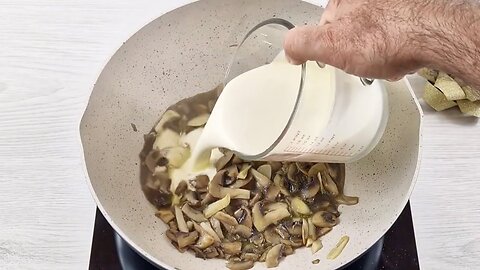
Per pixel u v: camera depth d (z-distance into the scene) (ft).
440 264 1.67
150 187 1.77
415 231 1.72
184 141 1.86
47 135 1.89
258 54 1.68
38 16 2.13
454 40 1.30
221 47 1.95
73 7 2.15
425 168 1.83
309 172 1.77
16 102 1.95
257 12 1.89
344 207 1.73
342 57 1.32
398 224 1.71
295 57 1.34
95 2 2.15
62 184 1.80
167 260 1.55
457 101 1.90
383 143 1.72
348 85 1.49
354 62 1.33
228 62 1.97
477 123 1.92
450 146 1.87
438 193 1.79
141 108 1.88
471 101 1.87
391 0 1.35
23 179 1.81
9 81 1.99
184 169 1.81
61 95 1.97
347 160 1.68
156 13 2.14
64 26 2.11
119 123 1.81
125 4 2.15
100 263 1.65
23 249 1.68
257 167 1.79
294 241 1.66
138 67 1.86
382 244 1.68
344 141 1.55
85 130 1.67
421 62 1.36
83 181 1.81
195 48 1.93
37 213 1.75
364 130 1.55
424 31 1.31
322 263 1.57
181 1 2.16
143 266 1.64
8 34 2.09
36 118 1.92
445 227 1.73
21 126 1.90
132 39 1.81
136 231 1.61
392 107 1.68
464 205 1.77
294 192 1.76
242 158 1.65
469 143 1.88
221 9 1.88
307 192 1.75
